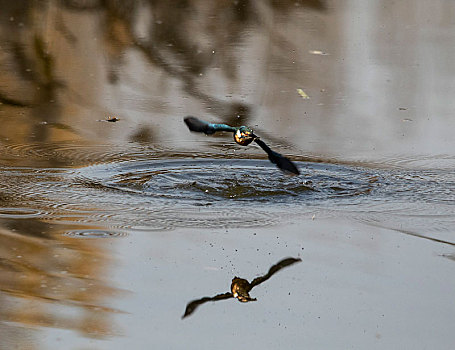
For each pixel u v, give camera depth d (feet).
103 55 61.57
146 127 47.09
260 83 55.42
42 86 54.08
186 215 33.76
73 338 23.65
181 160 41.86
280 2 79.15
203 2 78.54
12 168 39.63
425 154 43.01
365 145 44.32
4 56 60.03
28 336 23.82
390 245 30.58
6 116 48.03
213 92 53.47
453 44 65.26
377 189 37.73
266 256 29.63
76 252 29.66
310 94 53.06
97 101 51.39
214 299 26.21
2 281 27.17
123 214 33.73
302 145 44.34
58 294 26.43
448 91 53.88
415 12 75.87
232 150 43.91
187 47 64.13
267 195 36.73
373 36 67.62
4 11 71.67
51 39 64.69
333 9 76.95
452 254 29.66
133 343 23.54
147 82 55.47
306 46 64.64
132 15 72.79
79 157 41.86
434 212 34.42
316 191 37.37
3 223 32.32
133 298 26.30
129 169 40.27
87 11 73.20
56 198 35.53
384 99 52.21
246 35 67.92
